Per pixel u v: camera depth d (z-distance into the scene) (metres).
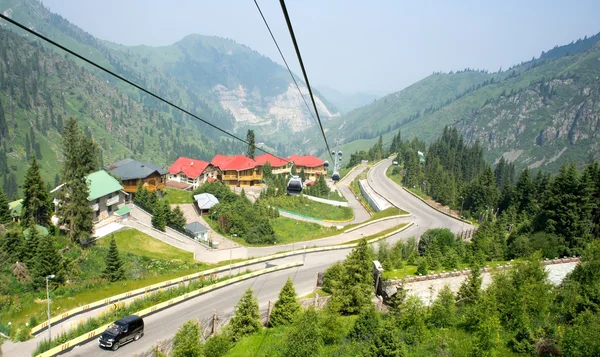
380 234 70.25
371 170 151.25
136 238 60.31
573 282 30.59
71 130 53.84
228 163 112.31
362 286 33.78
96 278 46.09
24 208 54.84
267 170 120.38
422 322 26.62
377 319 27.70
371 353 23.41
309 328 26.05
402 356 22.89
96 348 31.97
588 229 52.31
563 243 50.12
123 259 52.19
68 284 43.44
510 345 24.86
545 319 27.14
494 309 26.83
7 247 45.31
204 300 41.59
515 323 26.66
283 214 87.62
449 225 80.56
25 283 41.59
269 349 28.36
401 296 29.72
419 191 117.75
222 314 38.44
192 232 66.81
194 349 26.22
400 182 130.50
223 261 56.84
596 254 31.86
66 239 53.81
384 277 37.28
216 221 75.31
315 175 140.88
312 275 49.53
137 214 71.50
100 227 60.72
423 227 77.81
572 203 52.12
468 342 25.27
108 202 66.50
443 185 104.56
